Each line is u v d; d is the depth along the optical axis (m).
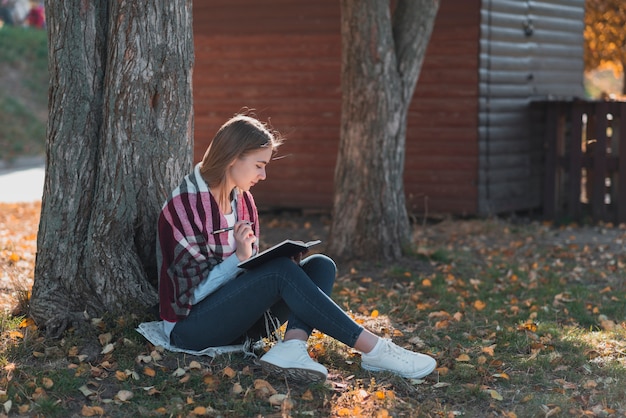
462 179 10.36
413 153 10.56
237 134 4.17
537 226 10.16
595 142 10.26
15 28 28.17
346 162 7.82
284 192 11.23
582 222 10.33
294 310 4.15
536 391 4.36
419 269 7.52
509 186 10.77
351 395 4.10
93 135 4.79
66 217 4.78
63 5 4.71
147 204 4.77
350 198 7.80
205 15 11.34
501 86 10.54
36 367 4.29
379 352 4.26
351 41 7.64
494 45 10.36
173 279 4.26
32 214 10.86
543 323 5.68
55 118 4.77
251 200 4.46
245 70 11.21
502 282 7.13
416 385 4.33
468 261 7.95
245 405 3.96
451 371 4.53
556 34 11.55
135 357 4.40
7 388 4.03
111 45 4.68
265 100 11.17
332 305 4.16
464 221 10.23
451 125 10.34
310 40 10.84
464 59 10.20
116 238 4.75
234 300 4.19
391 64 7.67
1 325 4.80
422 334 5.30
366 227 7.75
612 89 28.72
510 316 5.93
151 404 3.97
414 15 7.77
